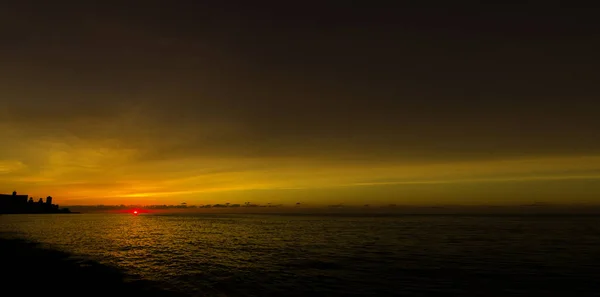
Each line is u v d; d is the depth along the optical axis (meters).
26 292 20.89
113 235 67.50
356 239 57.44
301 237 62.09
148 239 59.00
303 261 34.47
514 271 28.72
